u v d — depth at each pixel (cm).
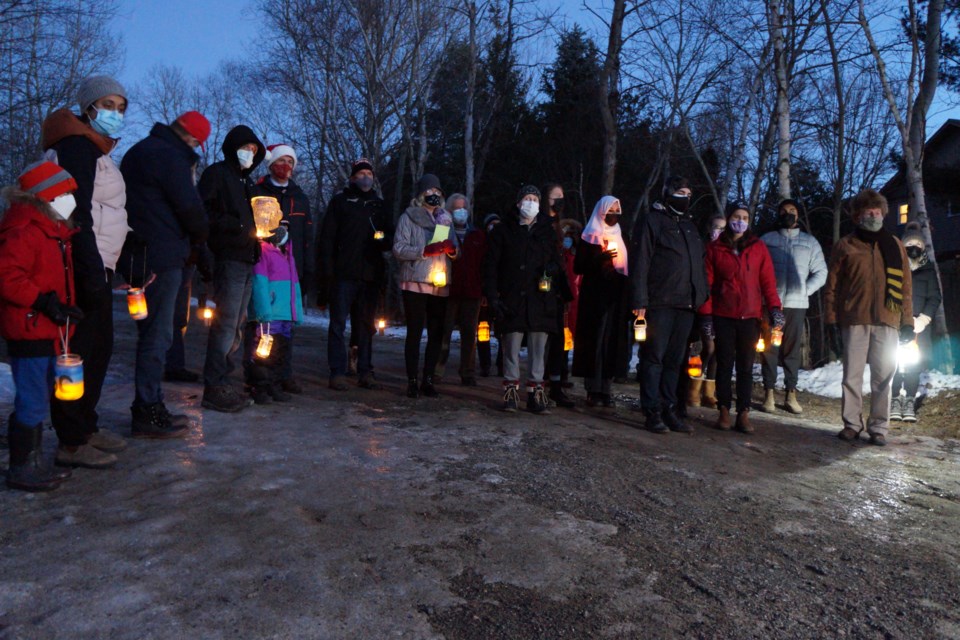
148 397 491
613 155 1484
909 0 974
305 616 268
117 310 1816
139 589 280
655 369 636
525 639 264
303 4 2322
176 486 397
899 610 305
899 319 650
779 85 1134
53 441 475
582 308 753
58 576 288
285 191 645
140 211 471
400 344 1403
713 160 1898
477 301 847
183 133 484
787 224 818
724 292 663
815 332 1783
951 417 750
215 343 584
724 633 276
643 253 624
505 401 686
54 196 374
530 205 670
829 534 394
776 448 611
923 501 471
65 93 2308
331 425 568
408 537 348
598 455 533
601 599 297
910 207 973
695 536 377
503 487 436
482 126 2428
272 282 618
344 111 2458
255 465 444
